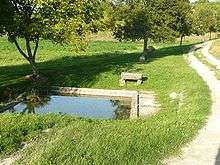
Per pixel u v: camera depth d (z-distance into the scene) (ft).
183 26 186.39
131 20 156.66
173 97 88.63
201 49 213.25
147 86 106.63
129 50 237.66
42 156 39.70
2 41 245.45
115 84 108.78
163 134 48.16
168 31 162.20
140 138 46.11
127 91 100.32
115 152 41.06
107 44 259.39
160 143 44.80
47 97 99.14
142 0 161.99
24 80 109.29
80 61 160.15
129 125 54.60
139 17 156.87
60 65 142.92
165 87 103.19
